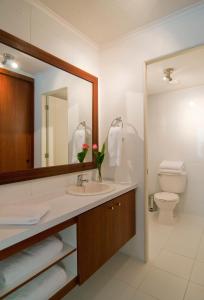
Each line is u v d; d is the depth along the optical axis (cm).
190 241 226
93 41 204
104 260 151
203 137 300
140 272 173
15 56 137
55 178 167
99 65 219
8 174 131
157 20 172
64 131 178
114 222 163
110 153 202
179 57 211
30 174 146
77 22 173
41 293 108
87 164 202
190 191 313
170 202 269
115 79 208
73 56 185
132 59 195
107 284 158
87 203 137
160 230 256
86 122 204
